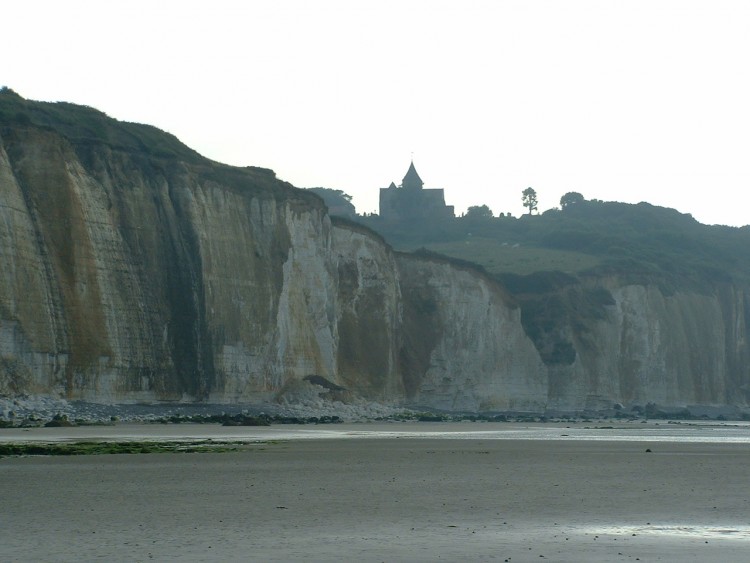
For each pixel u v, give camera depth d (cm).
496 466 7444
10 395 13350
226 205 17825
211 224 17325
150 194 16625
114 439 10275
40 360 13825
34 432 11269
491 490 5725
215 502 5131
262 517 4588
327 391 19038
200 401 16300
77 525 4322
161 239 16475
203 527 4275
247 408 16762
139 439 10381
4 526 4288
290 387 18438
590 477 6575
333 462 7712
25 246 14012
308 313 19500
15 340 13575
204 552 3666
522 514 4700
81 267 14788
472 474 6744
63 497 5319
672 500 5266
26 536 4025
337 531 4175
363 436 12188
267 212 18550
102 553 3641
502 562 3488
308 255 19662
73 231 14812
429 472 6888
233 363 17038
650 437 13412
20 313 13650
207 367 16512
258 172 19400
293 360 18650
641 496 5450
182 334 16325
